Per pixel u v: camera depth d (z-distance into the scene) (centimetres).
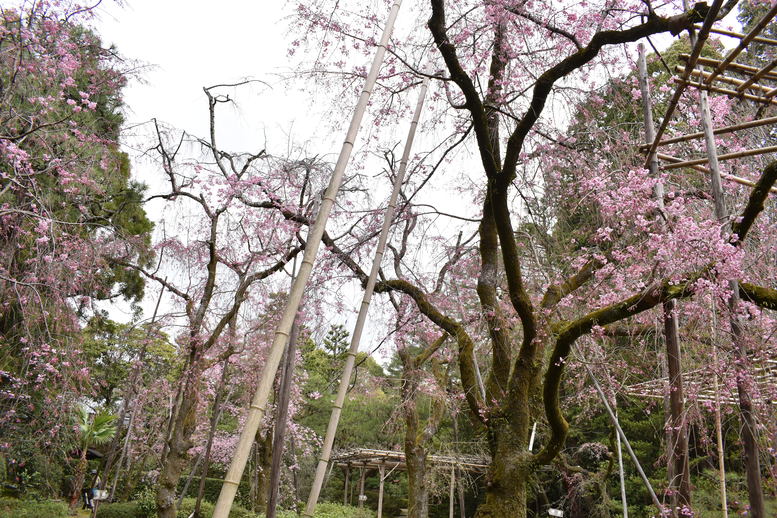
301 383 1538
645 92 594
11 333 668
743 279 486
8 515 1054
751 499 416
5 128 587
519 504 534
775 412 486
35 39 583
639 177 551
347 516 1549
